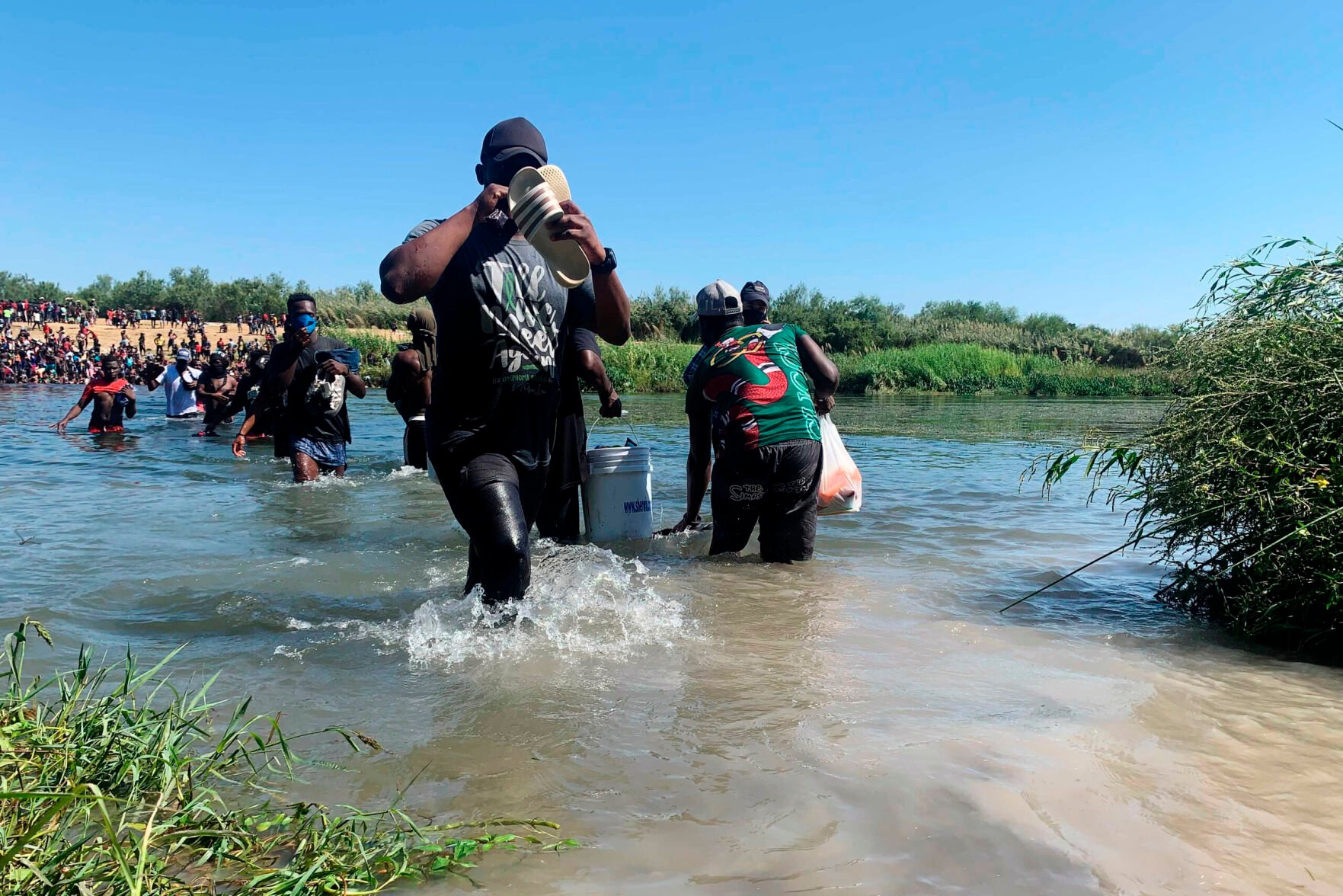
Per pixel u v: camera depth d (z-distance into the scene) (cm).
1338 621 322
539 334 322
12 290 10412
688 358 3272
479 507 320
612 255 319
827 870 174
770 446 459
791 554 473
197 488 743
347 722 254
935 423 1641
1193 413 376
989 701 269
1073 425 1558
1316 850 182
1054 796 204
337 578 430
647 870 176
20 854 158
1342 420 335
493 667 299
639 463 541
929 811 197
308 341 794
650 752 232
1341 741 239
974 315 7119
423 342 791
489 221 317
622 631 342
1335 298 369
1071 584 429
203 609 371
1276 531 337
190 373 1614
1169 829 190
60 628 338
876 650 322
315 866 166
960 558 486
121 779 195
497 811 201
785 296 5894
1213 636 346
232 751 229
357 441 1231
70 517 593
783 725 249
